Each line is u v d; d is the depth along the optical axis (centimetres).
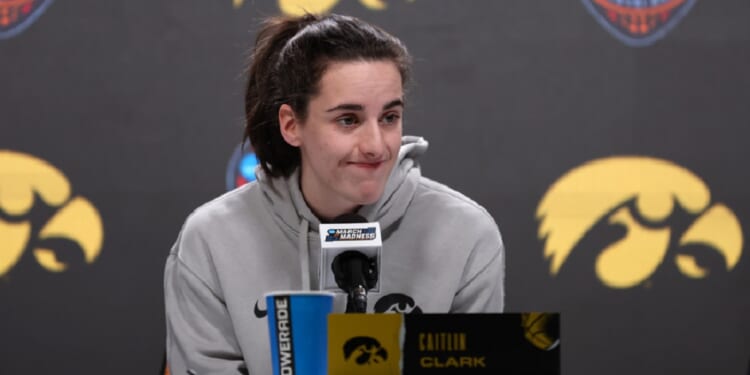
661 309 948
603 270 952
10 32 949
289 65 547
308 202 594
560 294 951
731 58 953
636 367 947
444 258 602
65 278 948
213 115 957
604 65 955
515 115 957
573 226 953
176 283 609
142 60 954
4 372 942
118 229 952
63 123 950
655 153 952
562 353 948
